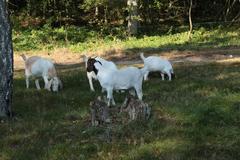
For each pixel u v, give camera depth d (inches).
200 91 498.0
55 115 420.8
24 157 319.3
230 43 1047.0
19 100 491.2
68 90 542.9
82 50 1040.8
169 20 1419.8
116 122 378.6
